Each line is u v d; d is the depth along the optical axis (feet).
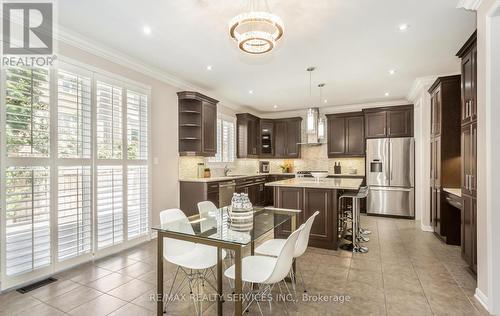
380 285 8.29
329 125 21.42
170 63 12.27
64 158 9.20
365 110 19.66
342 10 7.92
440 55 11.33
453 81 12.38
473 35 8.06
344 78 14.49
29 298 7.49
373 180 18.85
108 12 8.09
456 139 12.41
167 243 7.13
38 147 8.45
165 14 8.19
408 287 8.14
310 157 23.27
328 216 11.85
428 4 7.65
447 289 8.00
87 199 9.98
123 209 11.46
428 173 14.71
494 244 6.72
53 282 8.44
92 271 9.29
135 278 8.78
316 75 14.02
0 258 7.64
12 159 7.86
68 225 9.38
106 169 10.69
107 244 10.75
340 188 11.50
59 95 9.09
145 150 12.60
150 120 12.92
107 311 6.87
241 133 21.71
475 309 6.93
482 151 7.18
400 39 9.83
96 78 10.34
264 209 9.40
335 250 11.59
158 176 13.51
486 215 6.95
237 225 7.23
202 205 9.52
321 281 8.59
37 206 8.41
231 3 7.59
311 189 12.23
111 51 10.74
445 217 12.42
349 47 10.51
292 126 23.25
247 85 15.84
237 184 18.04
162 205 13.76
